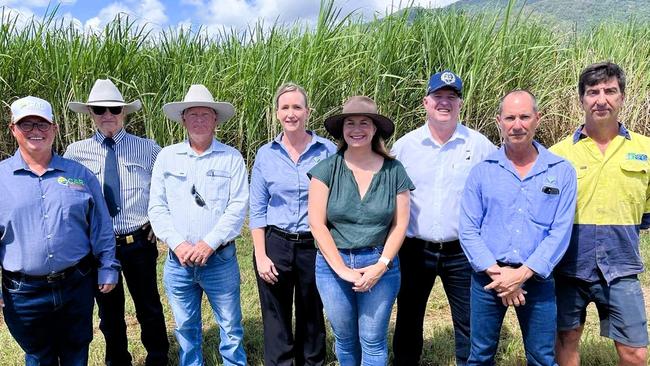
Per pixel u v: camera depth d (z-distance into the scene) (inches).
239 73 256.4
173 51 273.7
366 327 108.1
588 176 104.8
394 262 108.9
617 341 106.1
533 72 285.7
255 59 262.8
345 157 108.0
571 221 99.5
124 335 136.2
